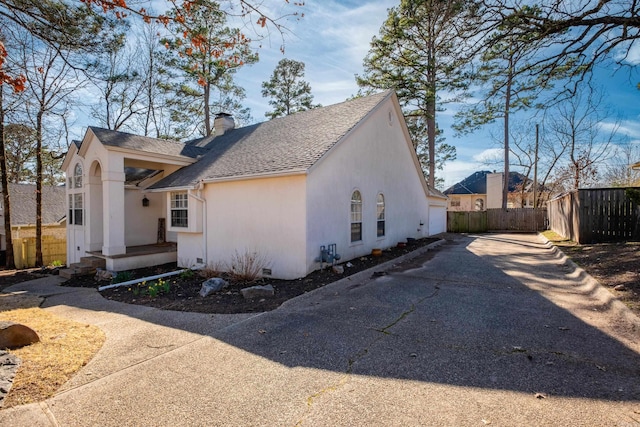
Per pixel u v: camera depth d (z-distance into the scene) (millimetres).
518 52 8375
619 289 5949
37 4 4984
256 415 2820
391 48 19562
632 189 9133
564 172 27547
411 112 23000
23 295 8211
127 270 10766
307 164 8070
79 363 3818
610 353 3832
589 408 2809
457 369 3539
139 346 4391
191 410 2914
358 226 10703
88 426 2701
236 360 3900
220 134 16281
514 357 3793
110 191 10523
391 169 13086
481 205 39344
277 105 27906
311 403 2977
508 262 10289
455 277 8250
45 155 16188
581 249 10695
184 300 6836
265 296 6672
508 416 2725
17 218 19078
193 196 10250
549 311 5449
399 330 4738
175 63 19516
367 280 8109
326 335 4613
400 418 2730
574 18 7227
